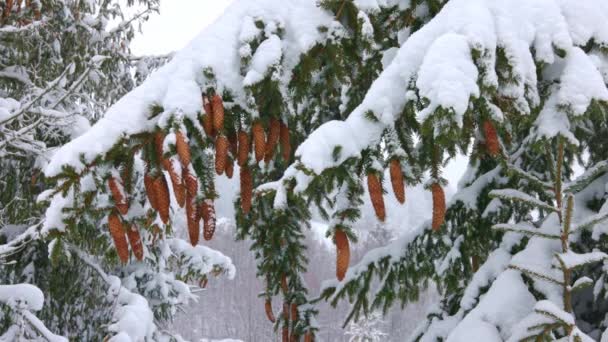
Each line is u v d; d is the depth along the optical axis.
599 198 2.97
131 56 7.36
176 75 2.00
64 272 6.26
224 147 1.97
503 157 2.43
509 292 2.35
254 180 3.64
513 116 2.06
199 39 2.12
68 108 6.62
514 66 1.81
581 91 1.81
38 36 6.25
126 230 2.08
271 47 2.08
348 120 1.81
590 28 1.95
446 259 3.78
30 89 5.48
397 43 2.86
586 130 2.61
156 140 2.00
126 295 6.71
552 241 2.52
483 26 1.79
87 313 6.39
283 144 2.35
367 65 2.83
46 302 6.25
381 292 4.07
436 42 1.74
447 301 3.70
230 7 2.24
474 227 3.72
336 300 4.12
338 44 2.24
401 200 1.76
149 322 6.43
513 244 3.05
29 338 5.10
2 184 6.05
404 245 4.05
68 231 1.98
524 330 2.05
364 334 25.39
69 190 1.96
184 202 1.84
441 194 1.87
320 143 1.74
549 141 1.90
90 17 6.92
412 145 1.91
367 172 1.80
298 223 3.84
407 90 1.83
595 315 2.97
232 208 3.80
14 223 6.30
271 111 2.29
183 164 1.81
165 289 8.30
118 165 2.04
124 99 2.01
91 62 4.10
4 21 6.12
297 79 2.32
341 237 1.84
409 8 2.47
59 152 1.90
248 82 2.01
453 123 1.62
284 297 4.26
